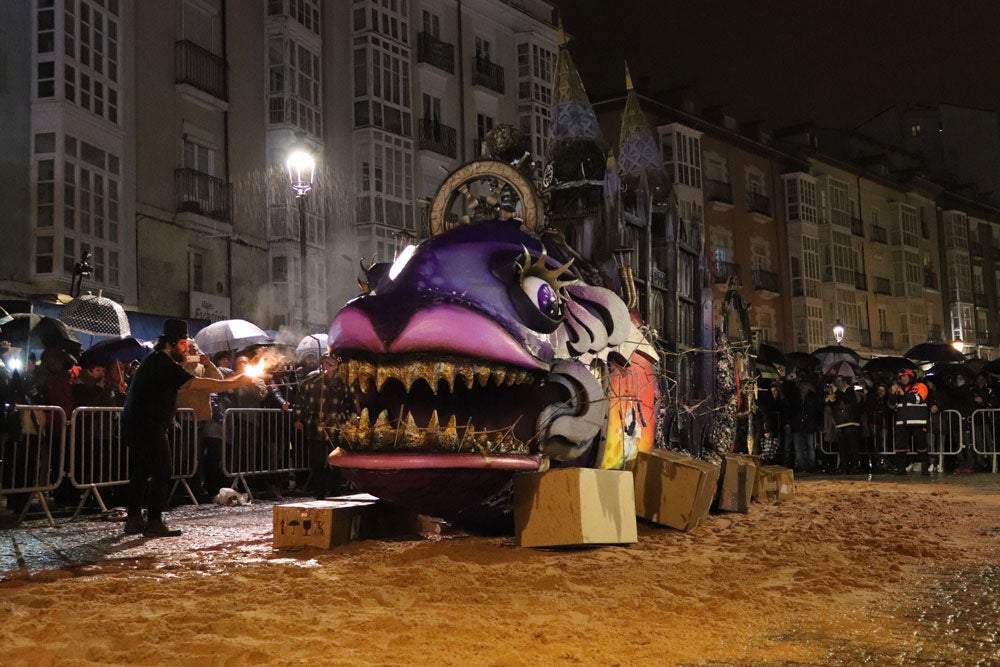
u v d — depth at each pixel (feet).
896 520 28.53
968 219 224.74
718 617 14.21
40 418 30.89
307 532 22.17
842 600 15.71
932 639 13.00
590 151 28.58
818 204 177.99
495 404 20.67
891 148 212.43
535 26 126.72
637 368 24.72
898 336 198.59
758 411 54.80
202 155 82.58
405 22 105.70
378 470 19.42
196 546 23.67
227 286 83.41
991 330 227.40
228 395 40.29
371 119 99.60
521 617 14.12
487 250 20.11
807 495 39.58
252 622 13.58
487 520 22.31
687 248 30.83
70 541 24.93
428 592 16.19
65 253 66.18
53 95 66.44
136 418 26.12
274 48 90.53
